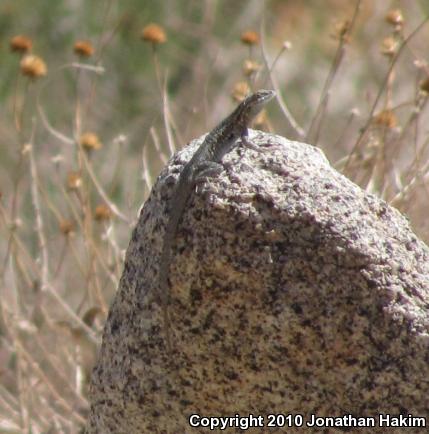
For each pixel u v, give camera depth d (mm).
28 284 27375
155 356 17422
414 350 16312
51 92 49688
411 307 16391
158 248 17422
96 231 33406
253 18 53562
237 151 17578
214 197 16625
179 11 54188
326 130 39531
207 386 17125
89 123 48031
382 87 25203
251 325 16625
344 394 16516
